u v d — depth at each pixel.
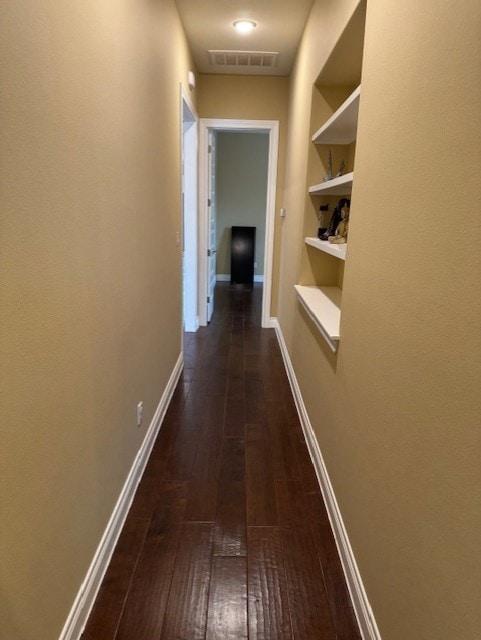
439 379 0.93
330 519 1.96
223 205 7.73
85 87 1.31
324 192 2.85
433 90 0.99
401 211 1.18
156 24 2.29
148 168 2.19
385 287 1.29
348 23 1.85
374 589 1.34
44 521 1.14
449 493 0.88
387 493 1.24
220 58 3.97
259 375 3.68
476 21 0.80
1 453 0.92
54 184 1.11
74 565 1.36
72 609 1.35
